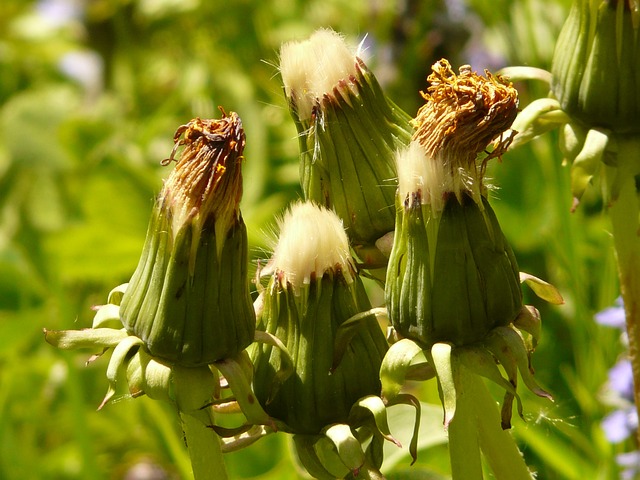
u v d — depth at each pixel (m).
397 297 0.24
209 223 0.24
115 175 0.45
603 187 0.26
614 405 0.32
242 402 0.24
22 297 0.42
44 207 0.49
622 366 0.31
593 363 0.33
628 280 0.27
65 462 0.37
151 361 0.24
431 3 0.44
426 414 0.29
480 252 0.24
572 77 0.26
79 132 0.48
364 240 0.26
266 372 0.25
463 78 0.24
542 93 0.36
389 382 0.24
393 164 0.26
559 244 0.34
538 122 0.26
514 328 0.25
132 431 0.37
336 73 0.26
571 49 0.26
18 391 0.39
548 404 0.33
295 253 0.25
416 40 0.45
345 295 0.25
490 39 0.41
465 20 0.44
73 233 0.43
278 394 0.25
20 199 0.49
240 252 0.24
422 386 0.34
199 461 0.25
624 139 0.26
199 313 0.24
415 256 0.24
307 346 0.25
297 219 0.25
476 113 0.24
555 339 0.36
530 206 0.39
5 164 0.49
